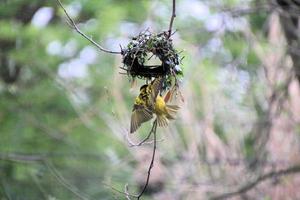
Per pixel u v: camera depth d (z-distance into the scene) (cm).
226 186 1380
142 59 831
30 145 1680
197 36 1593
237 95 1541
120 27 1741
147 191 1503
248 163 1419
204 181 1438
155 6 1689
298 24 1371
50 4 1694
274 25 1454
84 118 1683
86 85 1809
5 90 1766
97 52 1764
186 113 1466
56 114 1739
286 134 1430
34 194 1462
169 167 1480
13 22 1734
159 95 805
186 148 1484
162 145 1494
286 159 1415
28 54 1725
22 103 1736
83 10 1709
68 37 1670
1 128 1698
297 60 1371
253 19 1630
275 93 1412
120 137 1511
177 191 1440
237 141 1462
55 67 1805
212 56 1573
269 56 1455
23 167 1466
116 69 1577
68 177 1543
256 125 1455
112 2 1753
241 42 1536
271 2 1284
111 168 1560
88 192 1481
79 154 1616
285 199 1393
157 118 802
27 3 1720
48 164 1436
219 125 1505
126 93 1603
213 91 1512
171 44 834
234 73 1510
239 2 1500
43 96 1744
